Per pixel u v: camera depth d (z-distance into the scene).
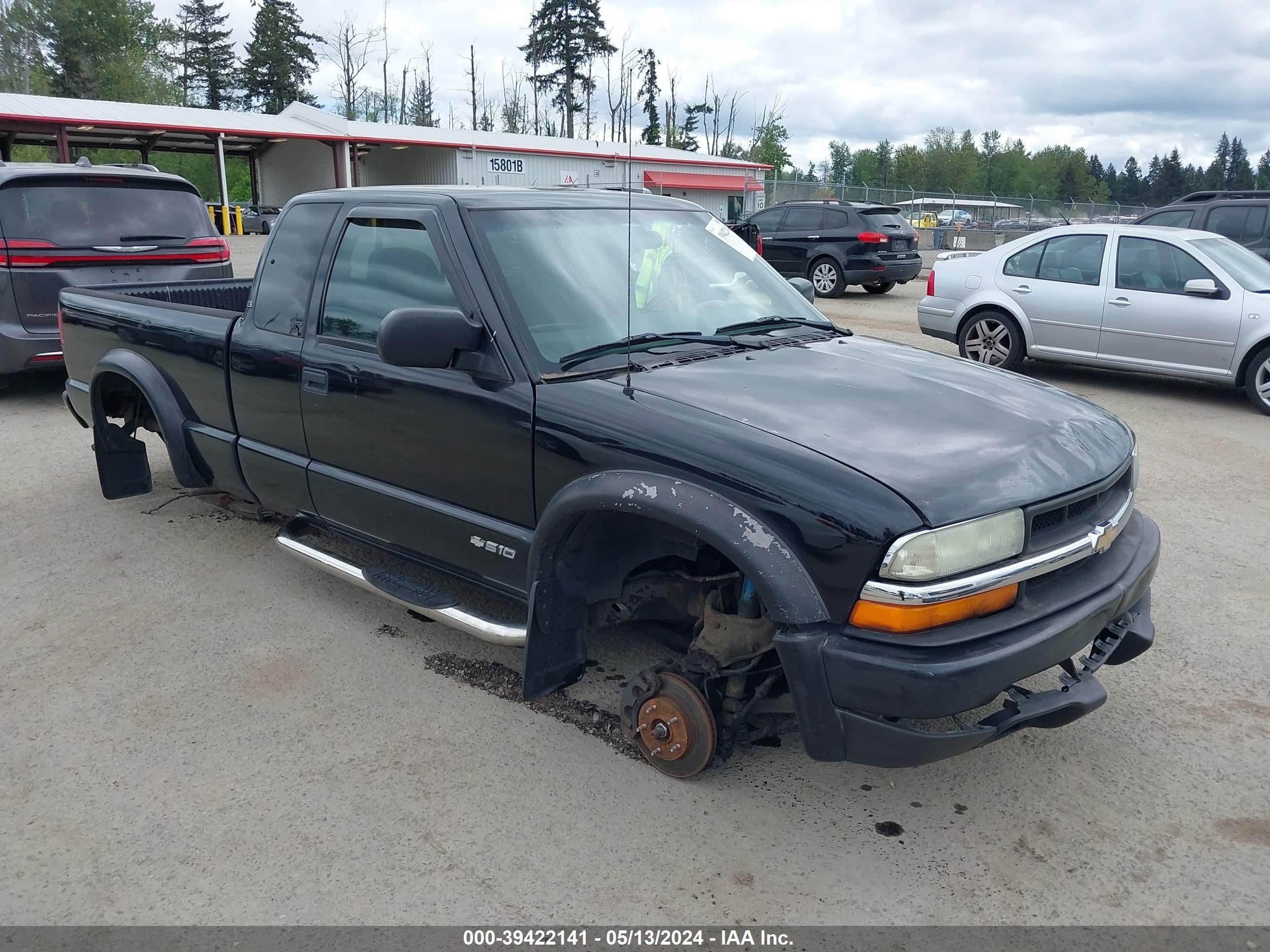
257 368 4.04
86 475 6.22
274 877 2.60
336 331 3.75
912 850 2.74
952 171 107.44
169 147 40.84
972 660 2.38
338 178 38.00
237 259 20.41
